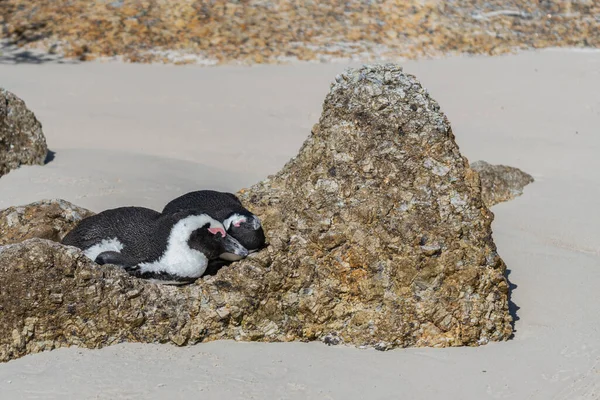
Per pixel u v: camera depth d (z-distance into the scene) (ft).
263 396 32.12
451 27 107.55
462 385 33.60
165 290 35.96
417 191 37.70
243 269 36.55
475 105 83.46
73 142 68.69
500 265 37.78
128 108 79.66
